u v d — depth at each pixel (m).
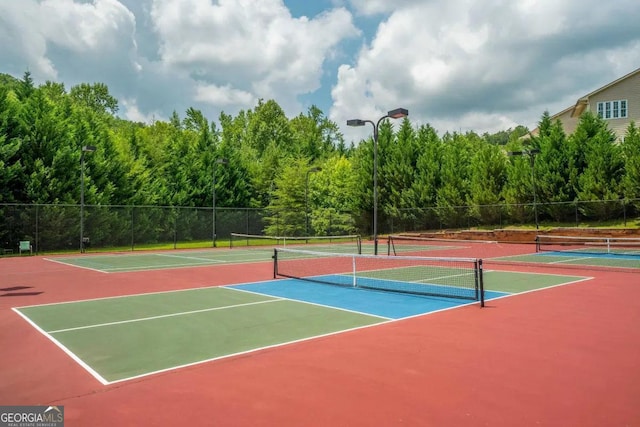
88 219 30.84
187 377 5.26
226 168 45.47
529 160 34.53
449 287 12.16
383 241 37.72
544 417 4.12
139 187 38.16
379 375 5.27
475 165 37.44
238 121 75.88
